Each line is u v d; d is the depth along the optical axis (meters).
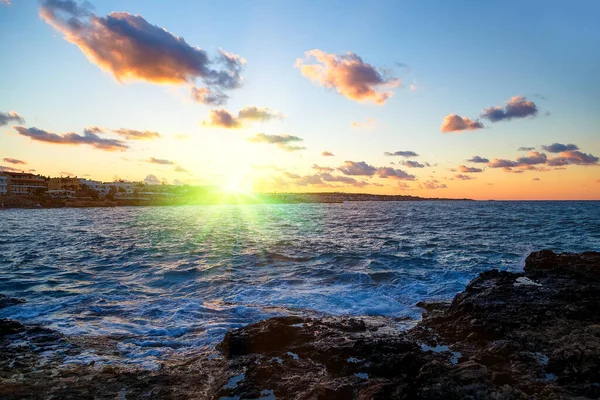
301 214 98.44
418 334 9.26
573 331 8.04
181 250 25.45
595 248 26.27
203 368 7.53
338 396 6.12
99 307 12.10
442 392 5.64
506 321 9.12
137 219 71.62
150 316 11.18
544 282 13.16
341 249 25.69
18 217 78.06
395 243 29.28
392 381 6.29
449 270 17.94
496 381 6.35
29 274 17.48
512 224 49.88
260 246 27.72
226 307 12.06
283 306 12.22
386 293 13.91
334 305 12.38
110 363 7.82
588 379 6.07
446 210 114.81
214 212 116.50
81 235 37.25
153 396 6.38
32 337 9.26
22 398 6.20
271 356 8.00
